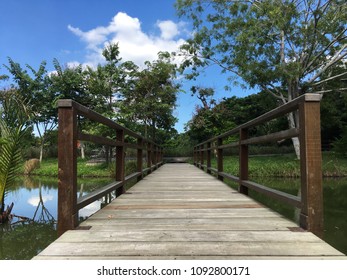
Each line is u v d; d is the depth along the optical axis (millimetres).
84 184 9062
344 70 14039
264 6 11031
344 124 19047
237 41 11766
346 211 4570
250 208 3152
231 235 2152
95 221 2580
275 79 11688
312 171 2223
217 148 6207
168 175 7406
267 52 11539
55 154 20141
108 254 1793
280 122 20156
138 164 6219
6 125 4457
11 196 6871
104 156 16578
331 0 11195
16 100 4777
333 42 11695
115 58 14367
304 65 12336
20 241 3570
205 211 3004
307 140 2223
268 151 19875
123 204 3410
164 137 17797
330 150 17938
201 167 10000
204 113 17594
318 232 2197
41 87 15805
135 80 14344
